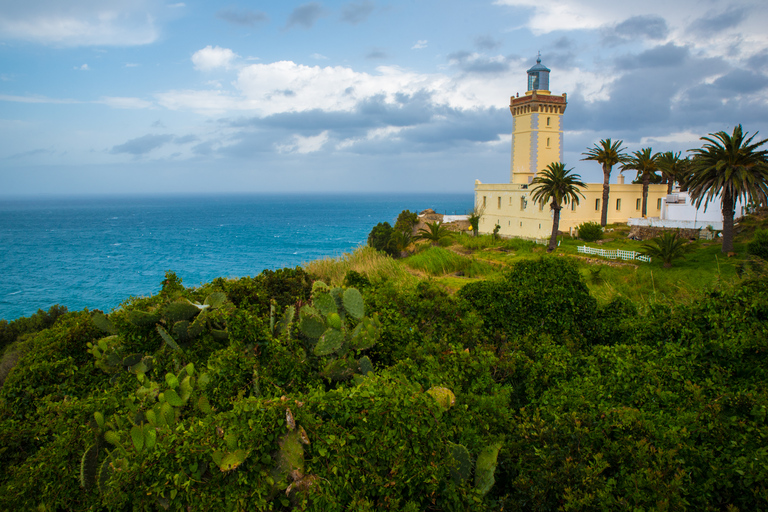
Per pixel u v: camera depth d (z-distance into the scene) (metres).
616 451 4.75
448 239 46.50
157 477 4.21
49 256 96.38
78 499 5.01
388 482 4.38
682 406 5.71
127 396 6.39
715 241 36.53
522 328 9.55
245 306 8.69
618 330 9.52
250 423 4.34
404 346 7.63
